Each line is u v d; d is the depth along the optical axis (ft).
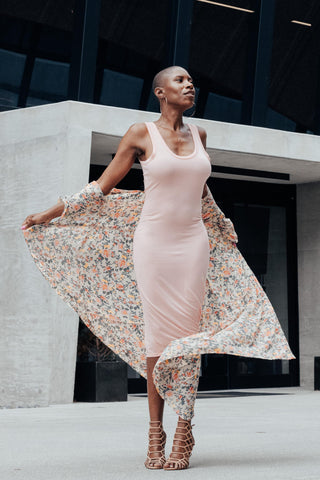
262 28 43.75
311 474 11.17
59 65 48.08
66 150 30.07
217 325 13.17
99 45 48.55
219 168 38.68
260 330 12.68
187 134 12.83
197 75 50.80
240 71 51.26
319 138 37.65
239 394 35.94
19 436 17.08
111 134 31.30
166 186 12.48
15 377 30.50
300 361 42.01
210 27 49.90
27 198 31.04
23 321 30.40
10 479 10.95
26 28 47.16
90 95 39.01
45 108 30.94
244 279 13.32
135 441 15.98
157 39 49.42
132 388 37.40
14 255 31.07
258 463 12.45
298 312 42.37
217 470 11.70
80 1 38.88
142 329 13.48
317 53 51.37
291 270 42.65
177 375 12.28
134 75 49.78
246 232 41.57
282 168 39.17
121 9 47.78
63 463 12.62
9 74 47.06
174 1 42.19
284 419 21.66
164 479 10.82
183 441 12.09
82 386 30.71
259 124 43.86
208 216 13.38
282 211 42.80
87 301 13.67
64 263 13.56
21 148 31.48
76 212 13.03
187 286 12.57
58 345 29.35
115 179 12.85
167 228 12.53
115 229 13.46
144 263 12.57
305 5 50.01
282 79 51.60
